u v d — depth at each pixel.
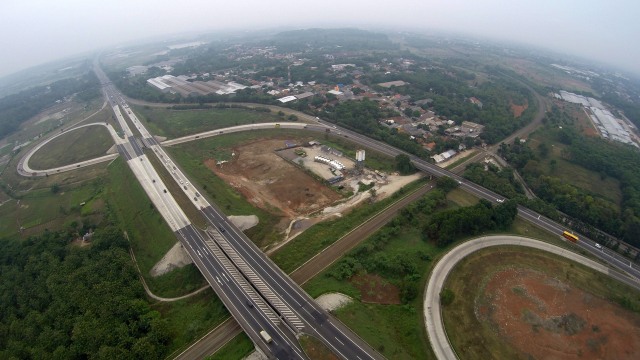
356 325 97.38
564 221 149.12
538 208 155.25
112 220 158.75
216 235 136.50
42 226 163.00
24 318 105.62
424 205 154.75
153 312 106.25
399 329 97.06
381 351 89.81
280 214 150.12
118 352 89.56
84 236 147.62
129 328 99.50
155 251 137.62
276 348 90.56
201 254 126.12
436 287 108.12
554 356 87.94
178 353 94.88
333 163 187.00
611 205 158.00
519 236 132.25
